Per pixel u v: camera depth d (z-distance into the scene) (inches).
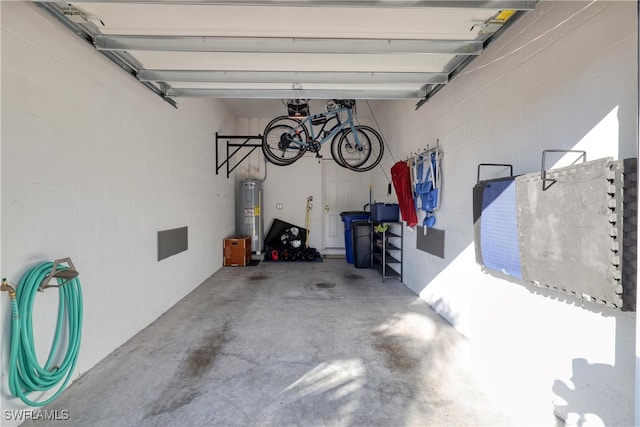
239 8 73.4
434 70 110.7
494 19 79.1
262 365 88.9
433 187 132.0
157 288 126.4
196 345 101.4
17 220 66.0
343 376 83.3
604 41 56.7
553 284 62.7
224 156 225.1
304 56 98.5
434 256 135.1
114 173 99.0
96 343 90.2
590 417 58.5
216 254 209.5
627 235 48.4
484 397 74.8
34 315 70.2
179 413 68.9
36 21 70.7
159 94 125.1
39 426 64.9
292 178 271.9
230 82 111.7
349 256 239.1
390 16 77.6
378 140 208.8
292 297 153.3
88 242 87.4
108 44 85.7
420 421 66.6
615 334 54.0
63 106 78.6
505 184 77.8
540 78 73.4
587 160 60.5
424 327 116.1
